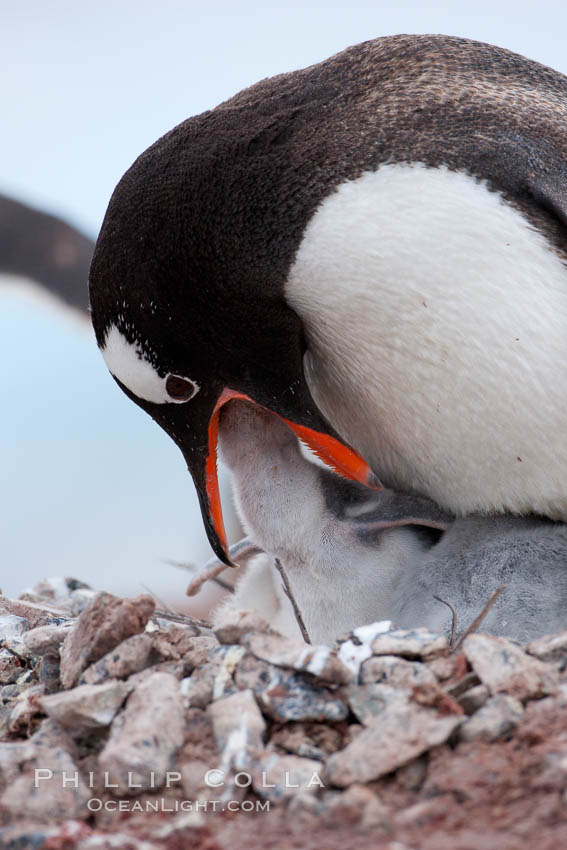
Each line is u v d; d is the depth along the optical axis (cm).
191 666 569
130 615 580
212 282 690
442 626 648
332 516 722
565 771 448
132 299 705
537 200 657
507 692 509
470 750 484
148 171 706
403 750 480
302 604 725
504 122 685
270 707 522
